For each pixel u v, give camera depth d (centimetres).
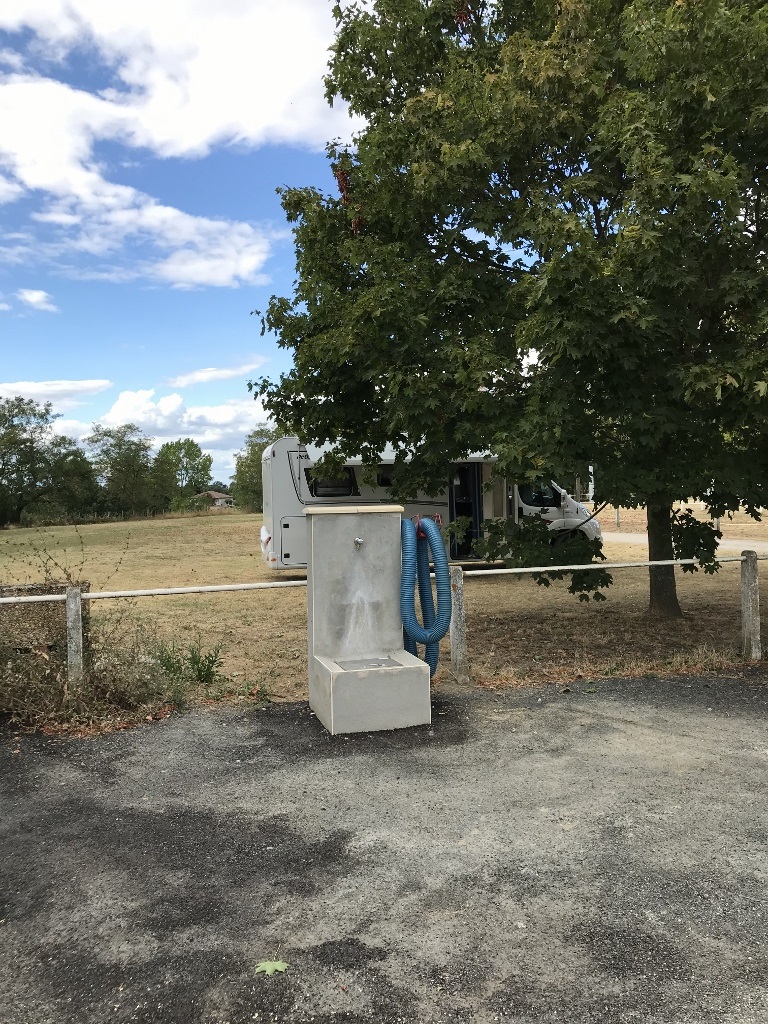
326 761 475
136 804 417
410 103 786
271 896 321
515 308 803
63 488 7050
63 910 313
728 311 731
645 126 661
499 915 303
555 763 465
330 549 572
